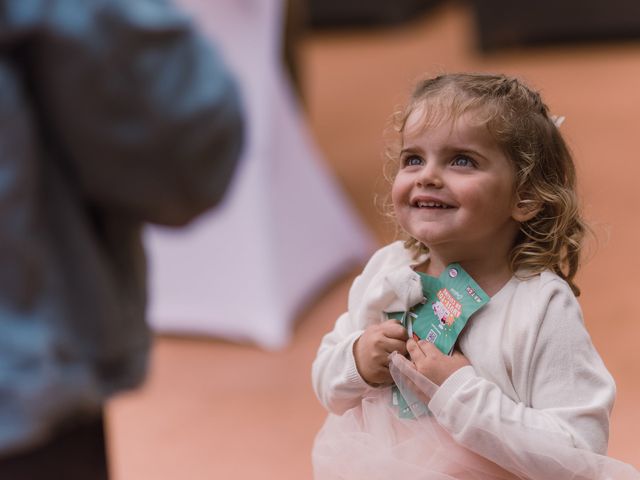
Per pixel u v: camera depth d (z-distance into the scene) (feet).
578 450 6.81
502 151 7.24
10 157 8.09
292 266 23.76
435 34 54.65
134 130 8.38
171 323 23.13
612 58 45.42
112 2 8.05
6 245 8.11
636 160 32.12
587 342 7.15
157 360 21.99
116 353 8.79
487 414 6.89
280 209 23.65
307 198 24.76
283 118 24.00
